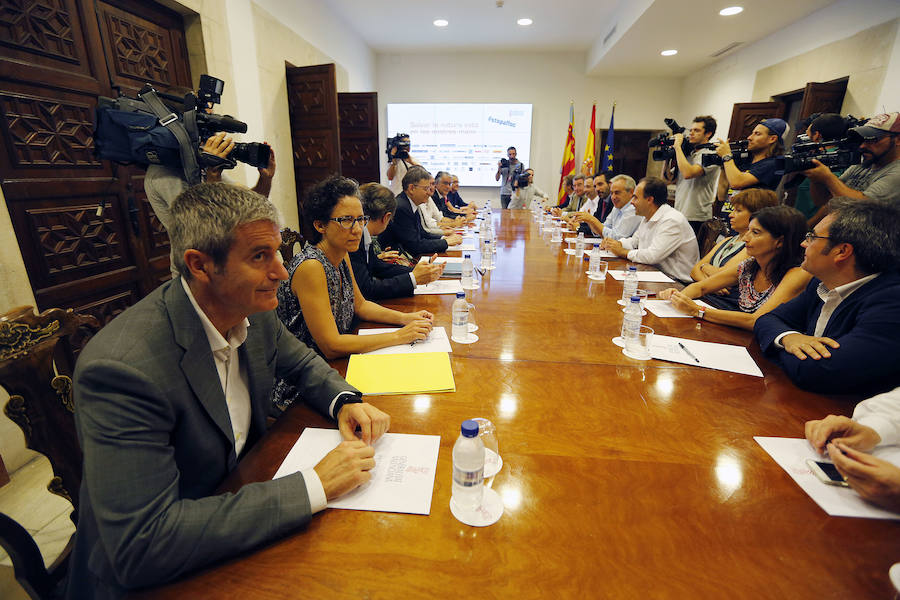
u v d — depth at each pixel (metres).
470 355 1.32
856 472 0.73
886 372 1.03
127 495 0.60
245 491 0.67
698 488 0.76
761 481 0.78
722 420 0.98
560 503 0.73
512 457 0.84
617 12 5.29
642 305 1.83
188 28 2.96
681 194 3.94
